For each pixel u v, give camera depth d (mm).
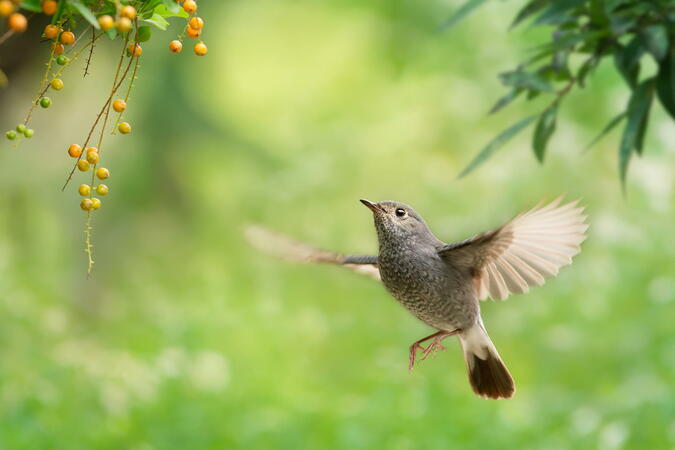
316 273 17109
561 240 5379
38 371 10844
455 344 14305
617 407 10000
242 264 17391
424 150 17062
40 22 9562
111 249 16828
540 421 10742
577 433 9891
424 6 17156
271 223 17344
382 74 19844
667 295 12703
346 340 15133
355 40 21141
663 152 13648
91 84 16172
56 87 3795
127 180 16828
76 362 11336
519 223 5344
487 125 16125
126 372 11445
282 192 17344
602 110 14852
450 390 11391
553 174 15000
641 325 13023
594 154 14867
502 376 5887
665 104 5566
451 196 15688
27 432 9539
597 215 14344
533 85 5762
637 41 5527
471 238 5598
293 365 13797
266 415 11094
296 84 22031
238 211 17797
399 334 15078
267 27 21562
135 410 10539
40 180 16500
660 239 13852
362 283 16922
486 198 15547
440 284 5809
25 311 12266
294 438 10352
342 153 17688
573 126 15031
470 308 5863
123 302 15633
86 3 3742
